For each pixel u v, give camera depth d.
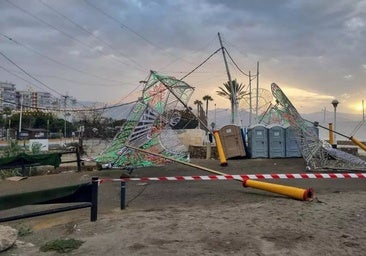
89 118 46.97
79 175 16.23
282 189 9.73
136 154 17.45
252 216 7.50
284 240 5.92
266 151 21.11
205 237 6.11
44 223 7.72
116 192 11.40
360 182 12.56
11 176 16.97
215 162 19.66
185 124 31.61
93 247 5.68
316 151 16.28
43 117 96.12
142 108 18.16
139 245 5.73
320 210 7.98
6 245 5.64
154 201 9.95
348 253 5.34
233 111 26.66
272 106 23.84
